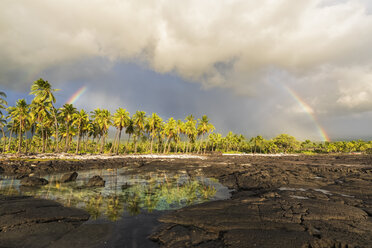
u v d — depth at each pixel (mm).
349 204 12500
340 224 8797
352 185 18375
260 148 121688
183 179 25281
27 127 52969
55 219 10219
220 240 7723
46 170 30984
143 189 18891
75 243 7754
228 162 46906
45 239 8008
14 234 8320
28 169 29922
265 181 21797
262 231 8188
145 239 8180
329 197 13938
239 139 120750
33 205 11969
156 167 38250
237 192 17609
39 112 47062
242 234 7930
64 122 59875
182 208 11836
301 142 136000
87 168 35312
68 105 53219
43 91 45781
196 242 7605
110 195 16297
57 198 15086
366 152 107750
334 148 125000
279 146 126688
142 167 38250
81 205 13258
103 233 8742
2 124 52594
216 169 31672
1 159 35781
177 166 39750
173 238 7996
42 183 20922
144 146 105438
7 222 9312
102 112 61188
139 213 11664
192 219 9773
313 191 15602
